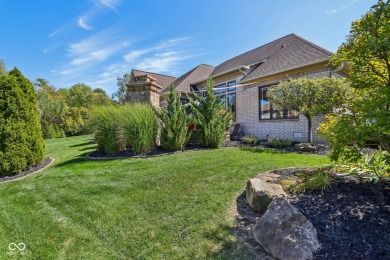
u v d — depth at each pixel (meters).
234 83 14.53
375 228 2.45
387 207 2.72
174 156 7.00
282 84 8.62
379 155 3.85
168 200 3.95
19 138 7.07
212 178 4.77
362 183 3.38
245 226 3.05
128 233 3.12
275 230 2.54
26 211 3.99
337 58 3.71
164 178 4.96
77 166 6.80
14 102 7.13
